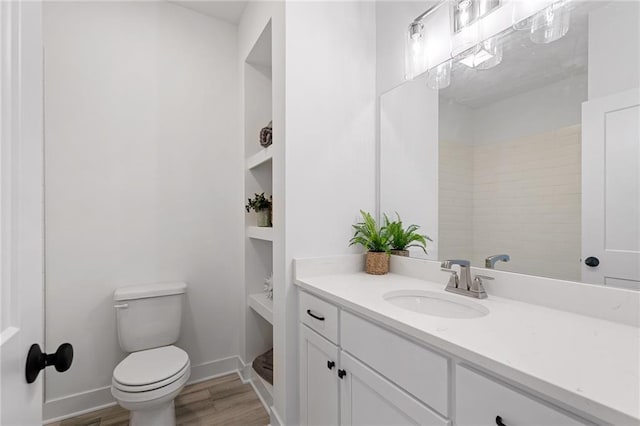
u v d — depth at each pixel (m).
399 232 1.62
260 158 1.89
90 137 1.80
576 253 0.97
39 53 0.58
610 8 0.91
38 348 0.55
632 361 0.62
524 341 0.73
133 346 1.74
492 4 1.21
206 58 2.19
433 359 0.79
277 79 1.60
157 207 2.00
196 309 2.12
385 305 1.02
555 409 0.56
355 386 1.08
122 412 1.75
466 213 1.31
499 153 1.20
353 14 1.73
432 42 1.46
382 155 1.75
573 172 0.98
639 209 0.85
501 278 1.14
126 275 1.89
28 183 0.53
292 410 1.50
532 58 1.09
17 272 0.49
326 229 1.61
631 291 0.84
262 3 1.84
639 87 0.85
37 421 0.56
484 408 0.67
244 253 2.14
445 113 1.40
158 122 2.01
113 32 1.88
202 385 2.04
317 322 1.33
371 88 1.79
